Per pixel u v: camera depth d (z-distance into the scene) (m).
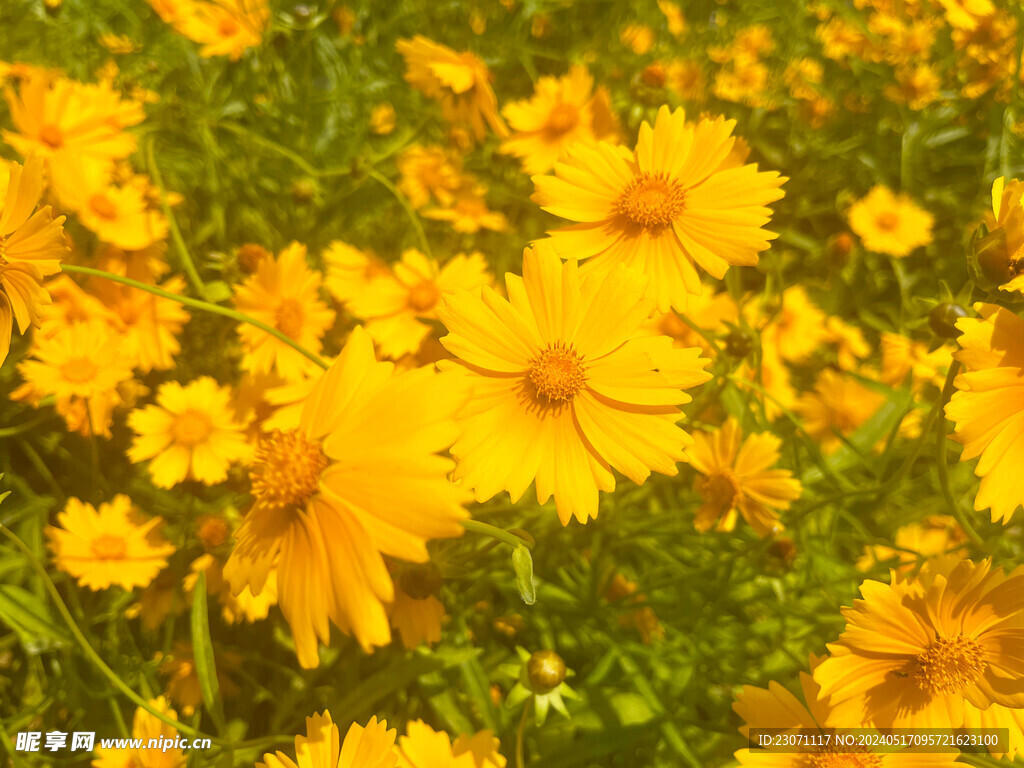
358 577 0.15
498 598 0.31
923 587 0.18
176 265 0.33
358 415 0.16
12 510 0.29
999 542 0.28
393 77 0.42
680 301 0.20
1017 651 0.18
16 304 0.19
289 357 0.28
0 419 0.30
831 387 0.36
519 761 0.20
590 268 0.20
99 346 0.27
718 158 0.21
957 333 0.20
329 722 0.18
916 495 0.35
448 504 0.15
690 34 0.49
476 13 0.45
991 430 0.17
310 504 0.16
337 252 0.30
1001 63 0.45
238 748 0.20
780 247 0.46
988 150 0.44
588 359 0.18
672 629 0.28
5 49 0.36
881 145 0.48
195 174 0.37
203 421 0.27
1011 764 0.19
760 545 0.26
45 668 0.29
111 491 0.29
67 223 0.30
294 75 0.42
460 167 0.38
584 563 0.30
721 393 0.30
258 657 0.27
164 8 0.35
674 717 0.24
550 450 0.18
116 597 0.28
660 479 0.30
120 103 0.31
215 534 0.26
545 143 0.33
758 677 0.27
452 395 0.15
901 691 0.18
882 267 0.46
